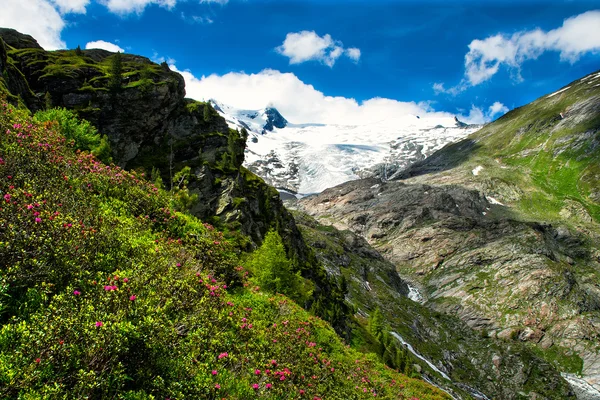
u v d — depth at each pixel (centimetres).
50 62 7225
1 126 1808
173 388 1064
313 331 2353
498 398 14538
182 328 1305
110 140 6588
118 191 2219
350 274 18975
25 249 1123
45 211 1268
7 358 843
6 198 1223
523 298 19612
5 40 7588
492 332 18338
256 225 7325
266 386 1340
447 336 17512
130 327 1017
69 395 851
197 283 1512
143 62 9131
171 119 7762
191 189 6638
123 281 1170
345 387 1845
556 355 16975
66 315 977
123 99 7044
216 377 1221
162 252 1645
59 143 2219
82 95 6700
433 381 11994
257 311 2016
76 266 1192
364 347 7131
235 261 2431
